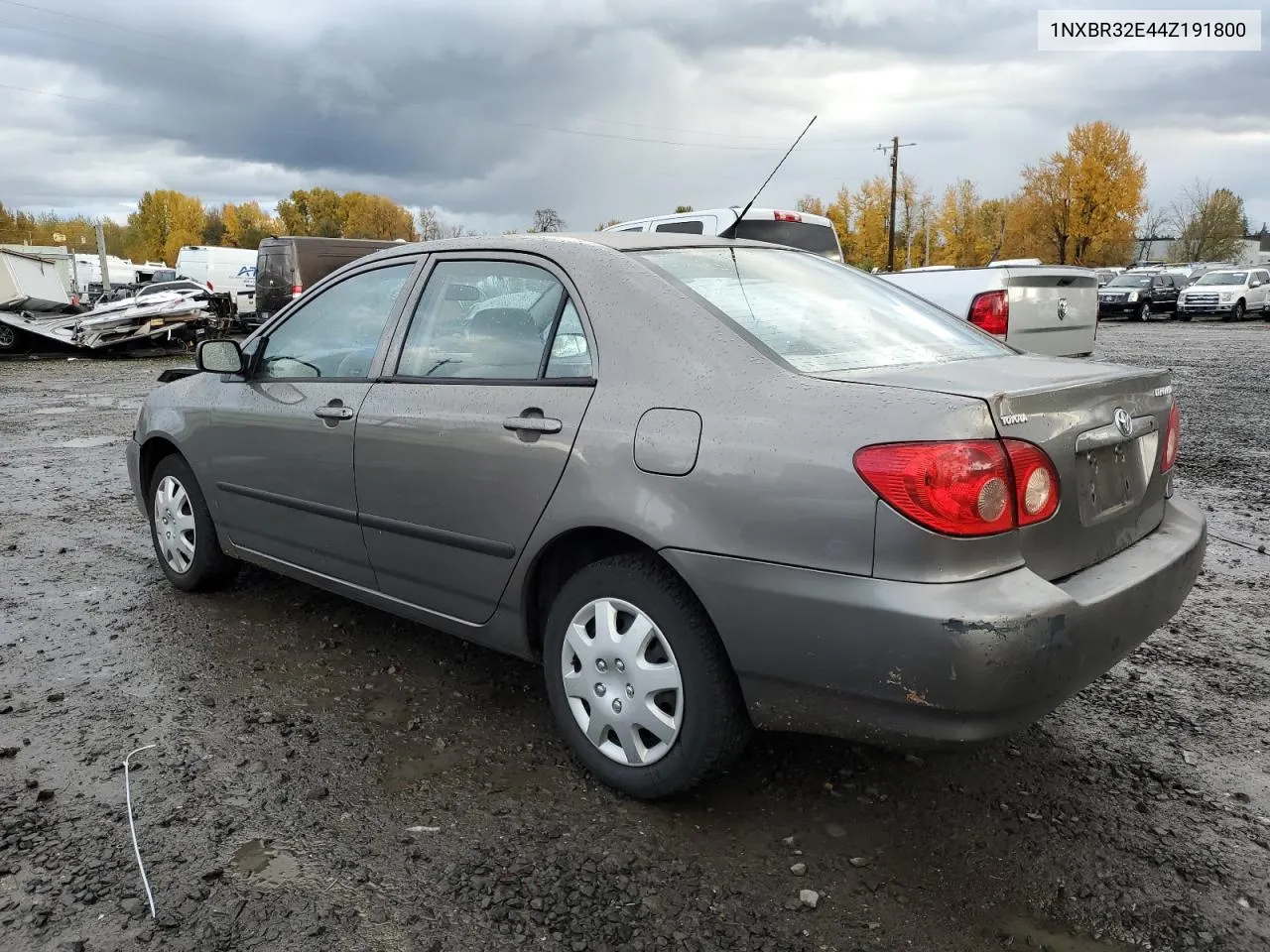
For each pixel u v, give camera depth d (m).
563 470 2.82
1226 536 5.73
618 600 2.78
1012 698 2.23
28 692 3.55
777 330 2.81
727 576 2.47
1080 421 2.52
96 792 2.86
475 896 2.40
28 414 11.71
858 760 3.08
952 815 2.78
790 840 2.65
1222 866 2.54
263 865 2.52
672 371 2.69
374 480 3.43
